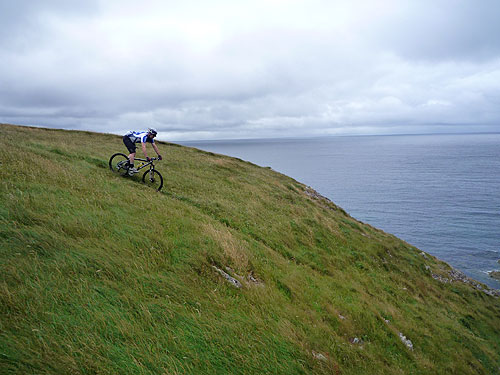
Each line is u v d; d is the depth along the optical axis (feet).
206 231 34.58
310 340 24.00
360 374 23.63
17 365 11.98
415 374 29.53
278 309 26.25
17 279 16.58
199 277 25.35
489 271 177.47
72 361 13.04
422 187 475.31
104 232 25.77
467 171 654.94
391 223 282.36
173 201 44.91
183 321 19.22
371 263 62.85
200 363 16.63
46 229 22.58
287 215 68.03
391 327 36.42
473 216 293.43
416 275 70.85
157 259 25.17
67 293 17.13
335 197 419.95
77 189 35.17
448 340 43.27
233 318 21.91
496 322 64.28
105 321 16.25
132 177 51.72
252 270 32.22
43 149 56.65
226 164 107.86
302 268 43.01
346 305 35.68
